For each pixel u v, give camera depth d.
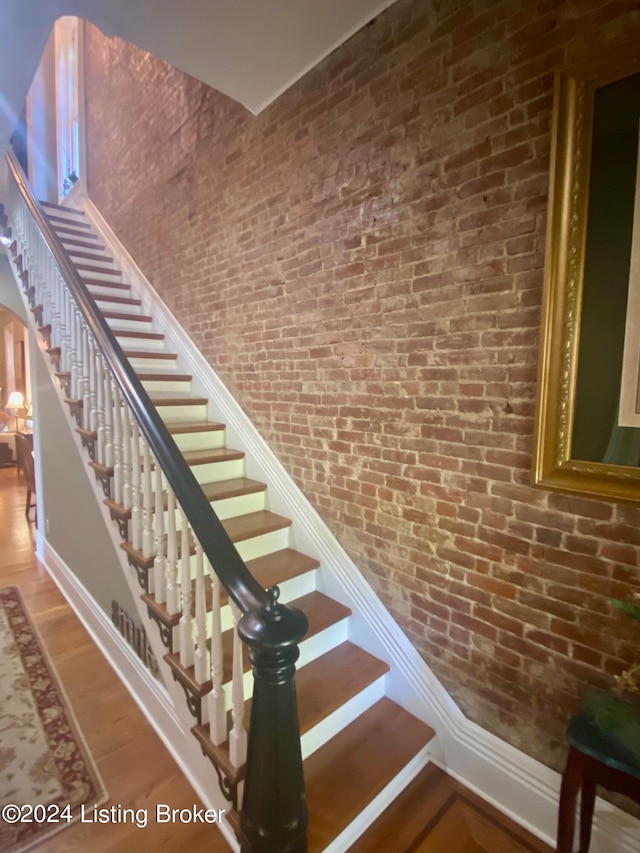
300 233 2.14
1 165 3.70
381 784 1.52
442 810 1.55
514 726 1.51
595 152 1.16
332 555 2.11
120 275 3.92
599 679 1.30
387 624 1.88
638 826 1.28
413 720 1.78
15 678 2.23
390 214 1.72
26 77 2.14
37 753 1.79
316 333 2.11
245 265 2.53
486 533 1.53
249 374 2.60
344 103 1.86
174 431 2.61
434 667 1.74
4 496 5.55
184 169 3.01
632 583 1.22
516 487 1.43
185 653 1.58
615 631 1.26
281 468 2.40
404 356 1.72
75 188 4.87
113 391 2.06
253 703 1.08
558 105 1.20
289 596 2.08
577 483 1.25
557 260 1.23
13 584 3.24
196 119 2.83
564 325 1.24
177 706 1.72
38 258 2.99
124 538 2.04
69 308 2.48
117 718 1.98
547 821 1.43
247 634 1.02
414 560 1.77
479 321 1.48
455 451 1.59
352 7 1.66
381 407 1.83
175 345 3.25
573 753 1.15
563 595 1.36
